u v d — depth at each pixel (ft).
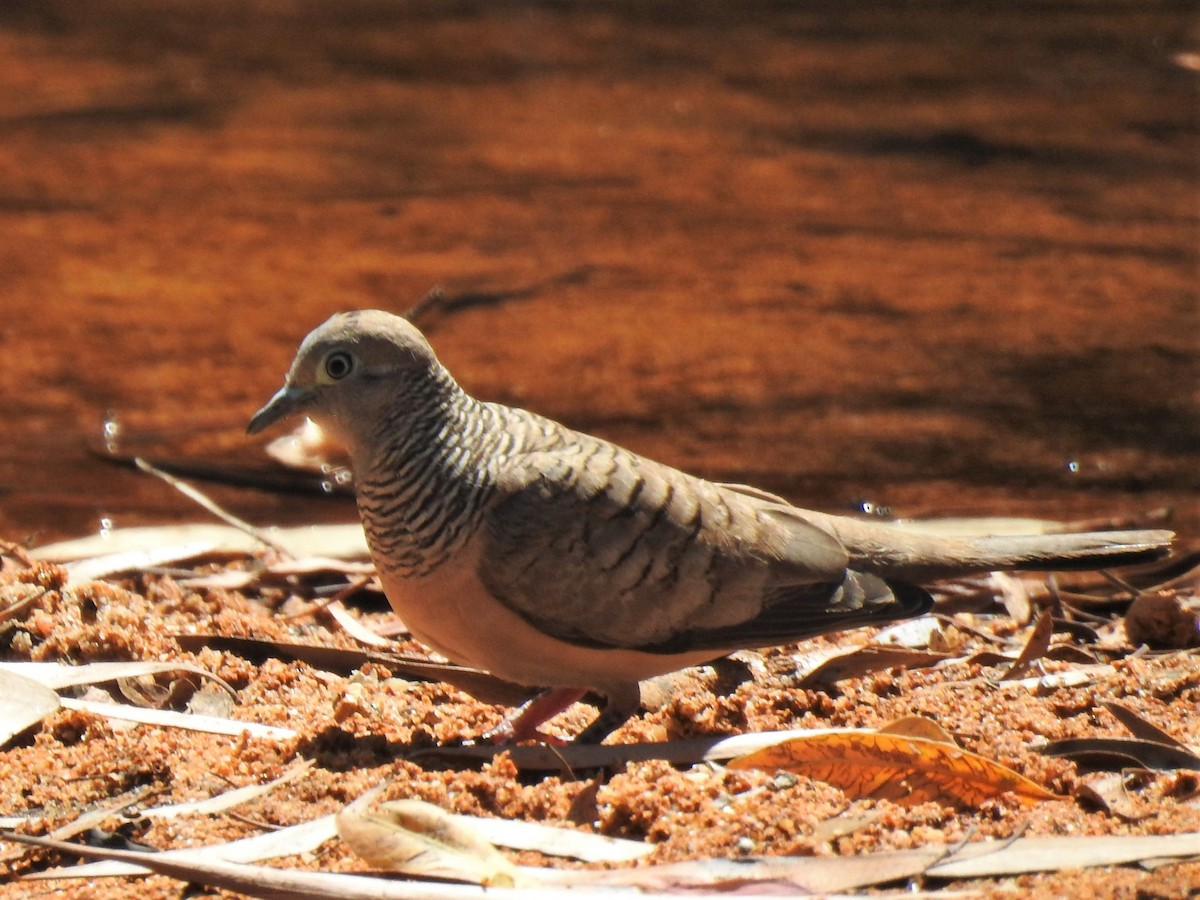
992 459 45.75
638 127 94.22
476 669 29.17
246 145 89.30
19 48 113.09
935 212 76.59
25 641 29.66
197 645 30.09
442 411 25.57
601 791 23.40
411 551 25.35
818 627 26.48
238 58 111.96
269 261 68.18
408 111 97.96
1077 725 26.35
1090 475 44.27
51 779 24.73
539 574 25.02
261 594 34.94
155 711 26.94
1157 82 105.29
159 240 71.20
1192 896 19.94
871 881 20.56
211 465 45.09
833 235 72.54
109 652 29.22
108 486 43.62
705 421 49.06
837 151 88.79
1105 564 28.66
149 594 34.09
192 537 37.73
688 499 25.98
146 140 90.07
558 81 106.11
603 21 125.29
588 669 26.11
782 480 43.86
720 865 20.79
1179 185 81.66
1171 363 55.06
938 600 34.17
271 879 20.29
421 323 59.62
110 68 107.96
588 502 25.27
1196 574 35.47
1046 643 29.09
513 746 25.35
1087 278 65.87
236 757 25.35
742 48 115.85
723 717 26.73
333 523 40.83
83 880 21.88
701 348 56.70
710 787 23.52
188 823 23.29
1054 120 95.55
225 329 58.70
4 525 40.57
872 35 120.26
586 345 57.00
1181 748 24.63
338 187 81.00
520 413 26.66
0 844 22.54
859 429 48.37
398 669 29.63
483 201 78.38
